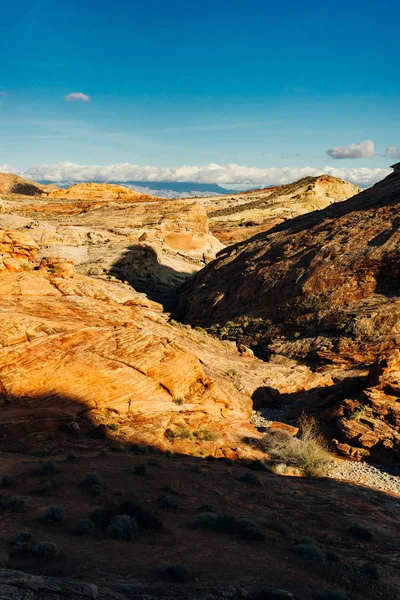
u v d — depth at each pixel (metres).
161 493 15.35
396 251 44.06
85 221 108.50
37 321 26.20
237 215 142.38
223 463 21.91
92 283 44.12
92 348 25.69
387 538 14.55
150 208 119.12
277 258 56.62
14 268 34.94
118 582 8.17
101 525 11.58
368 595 10.09
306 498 17.89
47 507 12.57
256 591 8.71
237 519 13.81
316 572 10.61
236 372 35.62
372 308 40.94
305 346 41.03
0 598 6.10
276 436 25.34
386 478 22.73
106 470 17.02
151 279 75.94
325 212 66.75
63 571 8.48
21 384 22.61
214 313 56.19
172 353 27.52
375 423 25.52
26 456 19.12
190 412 26.08
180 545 11.09
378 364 28.83
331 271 47.31
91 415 22.91
